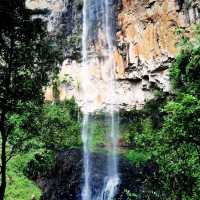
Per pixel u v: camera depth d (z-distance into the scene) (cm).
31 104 1291
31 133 1329
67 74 3800
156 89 3200
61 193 2683
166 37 3133
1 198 1139
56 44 3800
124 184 2589
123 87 3559
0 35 1134
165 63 3145
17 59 1216
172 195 1141
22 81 1229
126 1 3516
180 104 948
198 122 943
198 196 1036
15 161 2755
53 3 3975
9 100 1199
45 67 1288
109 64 3681
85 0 3900
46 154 1448
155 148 1143
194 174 1045
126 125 3447
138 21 3403
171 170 1091
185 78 1029
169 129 1009
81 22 3897
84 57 3834
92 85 3741
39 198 2559
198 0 2875
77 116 3644
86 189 2800
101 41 3741
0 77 1192
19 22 1148
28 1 4075
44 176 2734
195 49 956
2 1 1058
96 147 3344
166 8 3141
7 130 1289
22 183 2612
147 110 3138
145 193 1374
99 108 3672
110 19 3678
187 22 2972
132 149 3134
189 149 1034
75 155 2977
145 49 3331
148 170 2173
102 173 2841
